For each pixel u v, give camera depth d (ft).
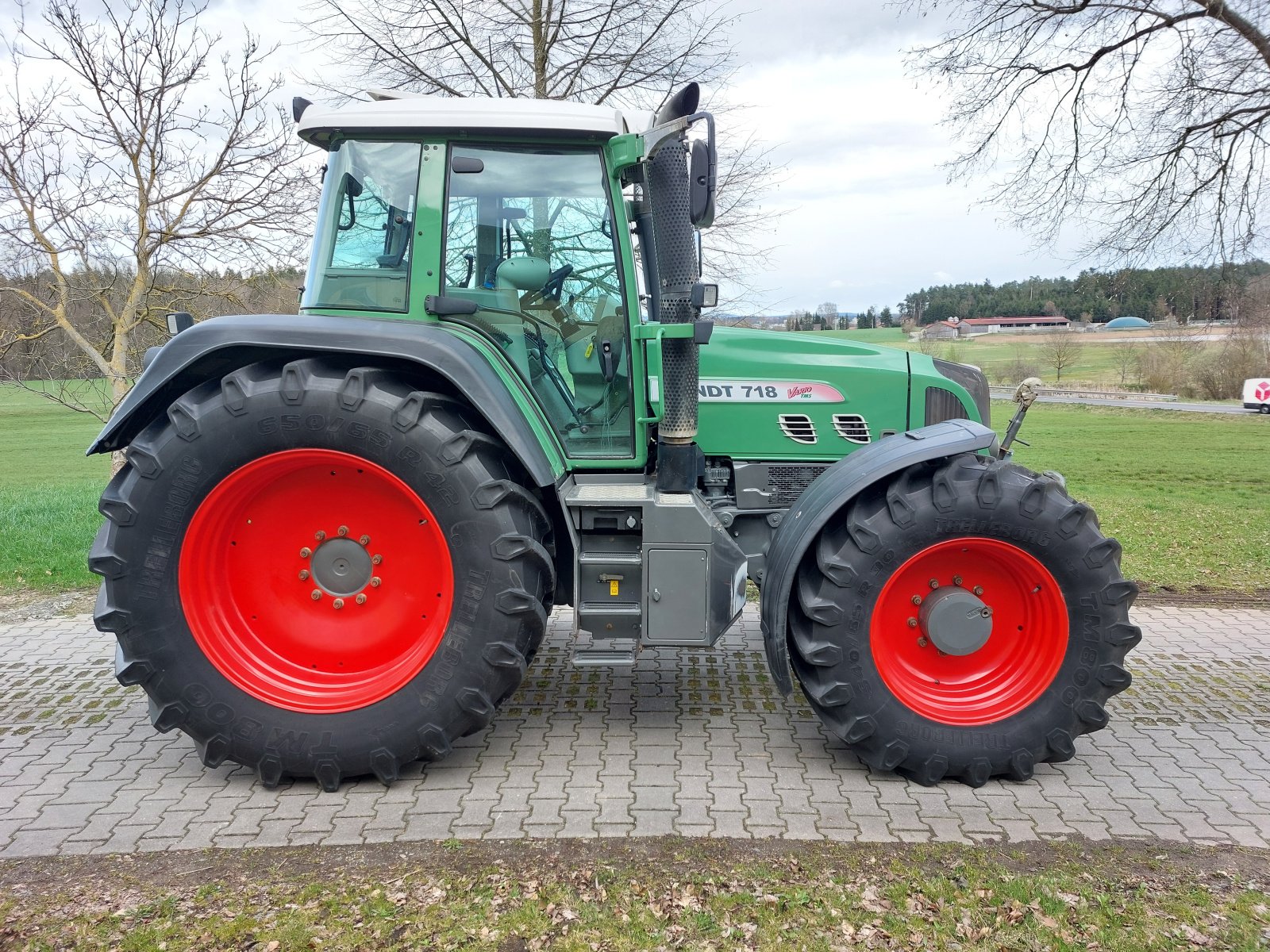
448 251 10.75
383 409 9.45
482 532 9.57
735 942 7.35
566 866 8.44
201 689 9.71
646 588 10.43
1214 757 11.17
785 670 10.35
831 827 9.25
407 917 7.66
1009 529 10.05
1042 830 9.26
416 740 9.84
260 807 9.63
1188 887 8.19
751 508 12.99
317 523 10.20
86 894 8.01
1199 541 25.98
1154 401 111.45
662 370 10.72
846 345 13.51
